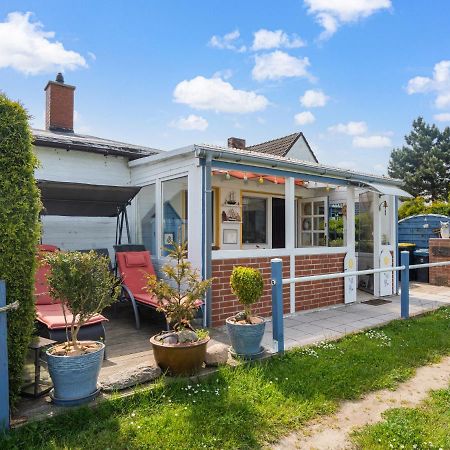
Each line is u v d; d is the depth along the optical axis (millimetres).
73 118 11195
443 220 12852
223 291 6633
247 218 10492
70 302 3553
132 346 5367
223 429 3234
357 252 10500
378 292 9570
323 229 10570
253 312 7008
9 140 3242
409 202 20906
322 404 3770
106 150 8328
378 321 6914
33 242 3396
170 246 7262
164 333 4539
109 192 7281
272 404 3688
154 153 9000
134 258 7141
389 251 9914
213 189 9641
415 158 37094
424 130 37594
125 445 2965
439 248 11484
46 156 7848
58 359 3344
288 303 7617
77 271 3525
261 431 3283
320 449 3102
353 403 3926
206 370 4266
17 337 3301
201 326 6344
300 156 20344
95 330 4793
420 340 5840
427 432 3303
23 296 3336
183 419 3334
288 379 4254
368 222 10047
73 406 3391
